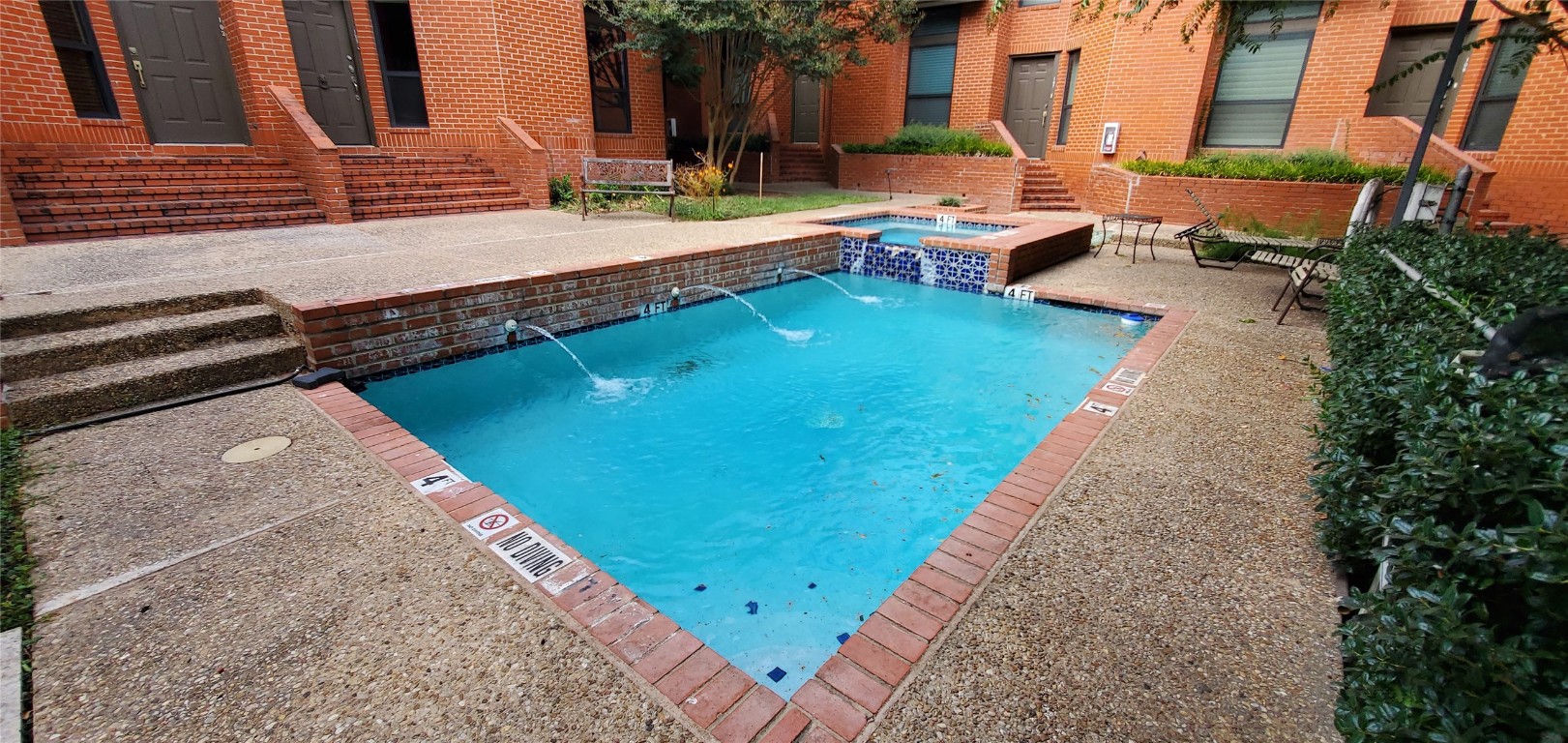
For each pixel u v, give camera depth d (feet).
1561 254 11.87
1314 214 29.50
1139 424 11.01
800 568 9.39
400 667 5.88
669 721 5.35
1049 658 6.04
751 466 12.11
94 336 12.06
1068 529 8.03
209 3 26.68
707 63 36.70
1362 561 7.00
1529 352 5.69
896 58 46.39
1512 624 4.19
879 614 6.59
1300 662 5.97
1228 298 20.22
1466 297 9.35
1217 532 7.97
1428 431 5.23
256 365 12.57
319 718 5.37
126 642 6.13
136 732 5.23
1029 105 44.60
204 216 23.84
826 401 14.87
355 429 10.52
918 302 22.48
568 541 9.95
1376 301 10.91
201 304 13.97
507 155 32.09
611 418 13.93
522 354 16.29
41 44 22.52
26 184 21.98
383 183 29.30
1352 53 30.89
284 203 26.17
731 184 44.04
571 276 17.12
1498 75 28.71
